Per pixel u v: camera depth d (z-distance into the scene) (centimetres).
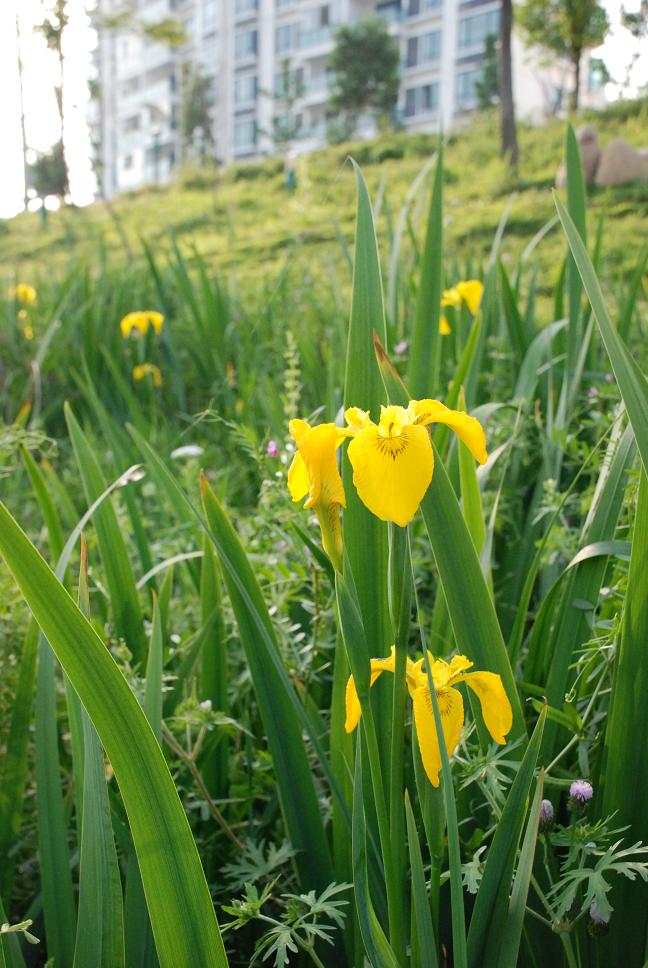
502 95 1109
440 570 69
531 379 139
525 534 117
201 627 96
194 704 86
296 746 80
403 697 59
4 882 84
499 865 62
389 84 2334
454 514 69
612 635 76
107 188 4188
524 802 61
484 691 62
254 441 115
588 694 87
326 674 103
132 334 304
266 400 178
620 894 72
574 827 69
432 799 60
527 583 91
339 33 2334
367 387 80
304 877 79
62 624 55
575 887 65
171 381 285
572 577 83
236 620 80
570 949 66
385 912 72
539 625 87
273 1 3456
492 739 74
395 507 53
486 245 696
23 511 180
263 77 3541
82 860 63
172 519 158
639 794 72
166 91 3853
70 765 101
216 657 96
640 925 73
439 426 104
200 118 2683
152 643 78
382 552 76
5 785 84
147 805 58
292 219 792
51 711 77
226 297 329
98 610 122
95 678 56
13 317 336
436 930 62
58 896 74
